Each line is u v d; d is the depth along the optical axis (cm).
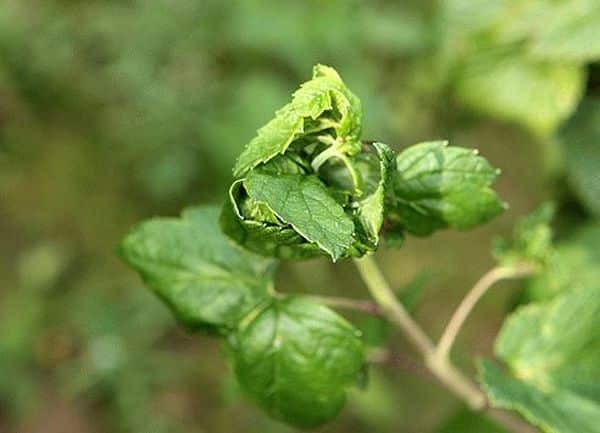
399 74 70
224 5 71
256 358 36
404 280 65
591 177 45
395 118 67
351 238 31
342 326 36
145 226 37
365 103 68
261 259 36
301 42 70
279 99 69
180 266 37
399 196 34
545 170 48
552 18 43
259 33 70
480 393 40
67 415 65
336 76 32
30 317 67
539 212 39
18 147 74
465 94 46
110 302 67
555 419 36
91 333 65
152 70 70
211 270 37
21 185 73
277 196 31
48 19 73
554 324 38
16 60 73
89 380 64
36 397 65
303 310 36
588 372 38
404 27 70
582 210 47
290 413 37
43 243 71
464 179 34
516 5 44
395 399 62
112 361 64
